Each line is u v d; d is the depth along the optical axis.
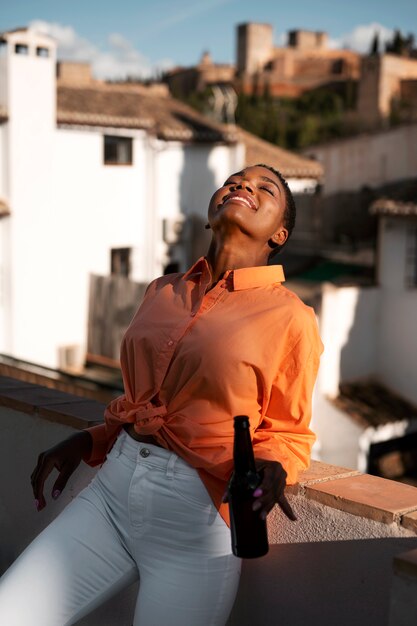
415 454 16.69
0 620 2.11
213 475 2.07
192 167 22.66
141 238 21.78
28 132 19.56
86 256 20.77
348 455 15.90
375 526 2.07
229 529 2.10
